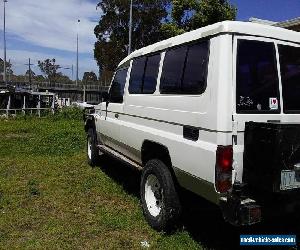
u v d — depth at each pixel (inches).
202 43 168.2
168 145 188.2
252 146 146.6
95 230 199.0
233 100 151.7
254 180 146.0
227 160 148.3
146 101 219.3
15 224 209.8
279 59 166.1
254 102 157.0
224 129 149.3
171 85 191.8
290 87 168.7
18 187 281.3
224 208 149.9
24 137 593.0
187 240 186.9
